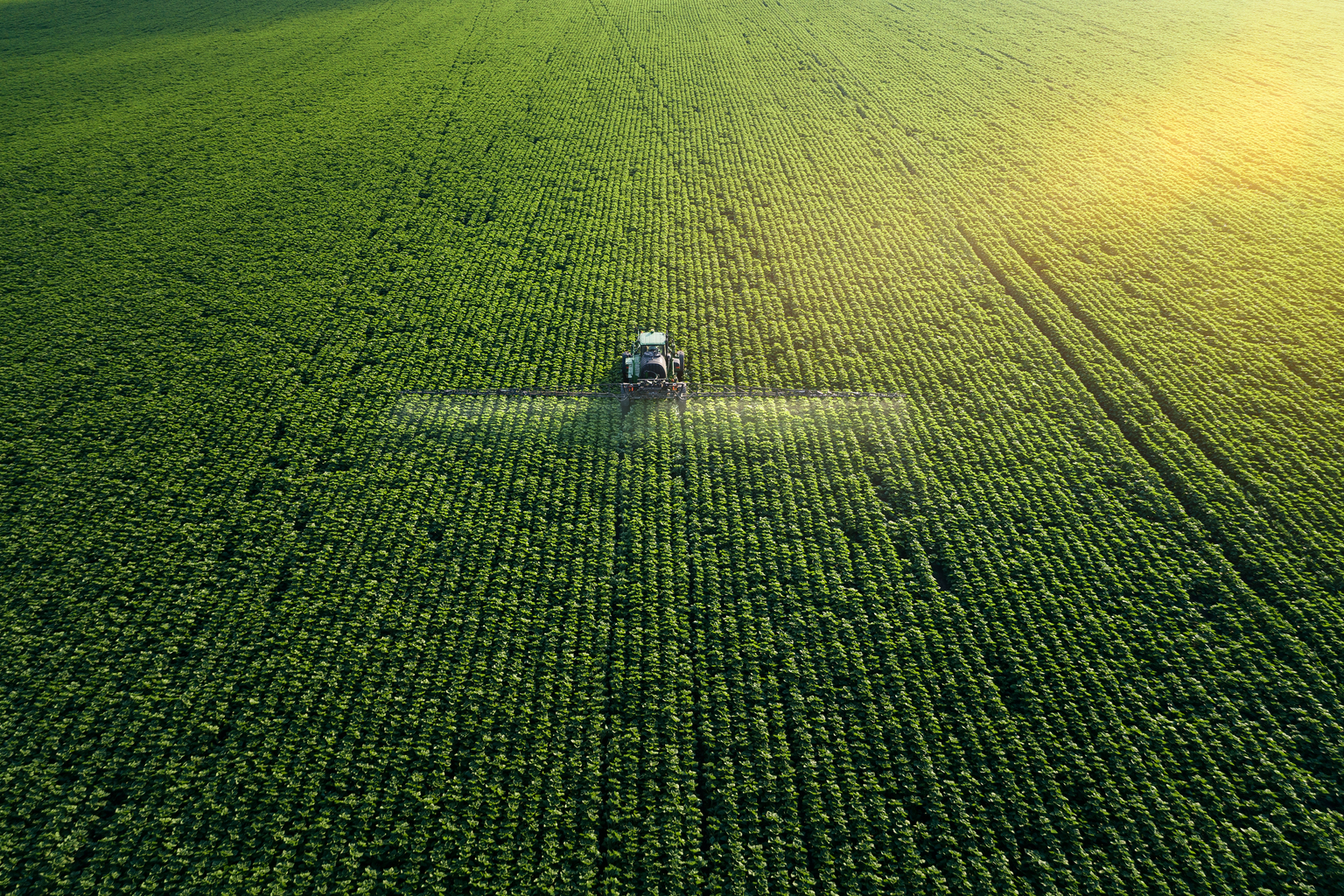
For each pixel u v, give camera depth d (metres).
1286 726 19.73
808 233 40.25
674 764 19.39
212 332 34.06
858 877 17.58
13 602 23.45
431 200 43.97
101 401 30.59
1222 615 22.17
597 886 17.52
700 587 23.52
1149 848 17.78
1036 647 21.75
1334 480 25.58
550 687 21.02
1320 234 37.25
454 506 26.28
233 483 27.19
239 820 18.66
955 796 18.69
